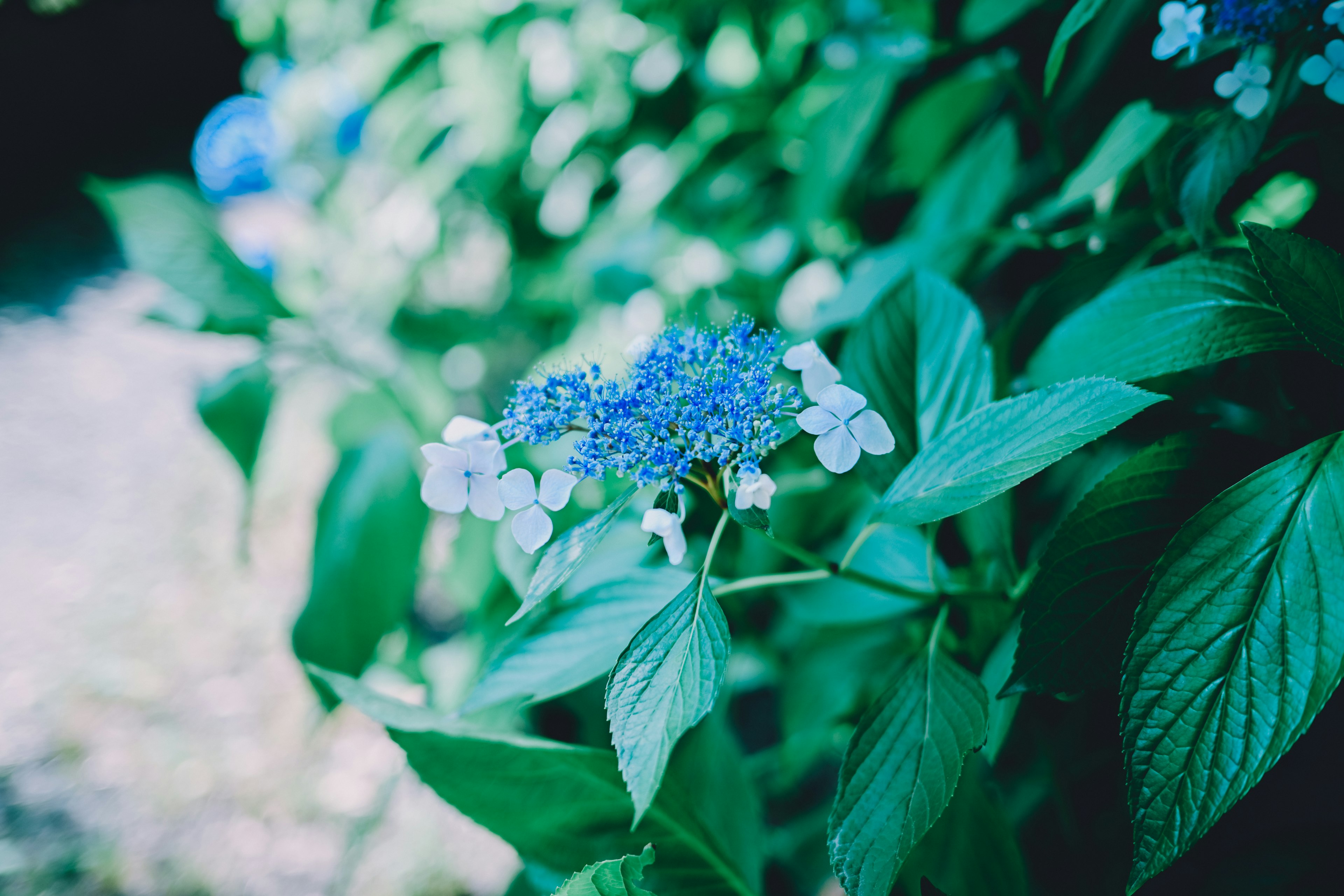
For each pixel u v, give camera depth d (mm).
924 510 340
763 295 764
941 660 374
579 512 547
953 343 427
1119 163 426
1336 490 312
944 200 595
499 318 863
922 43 588
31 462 1680
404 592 576
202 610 1343
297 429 1562
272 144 1266
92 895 965
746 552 567
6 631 1329
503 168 980
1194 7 384
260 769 1099
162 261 596
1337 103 387
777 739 954
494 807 418
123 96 3062
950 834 453
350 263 979
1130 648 322
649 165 880
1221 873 427
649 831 433
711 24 864
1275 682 307
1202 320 368
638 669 325
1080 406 323
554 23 897
